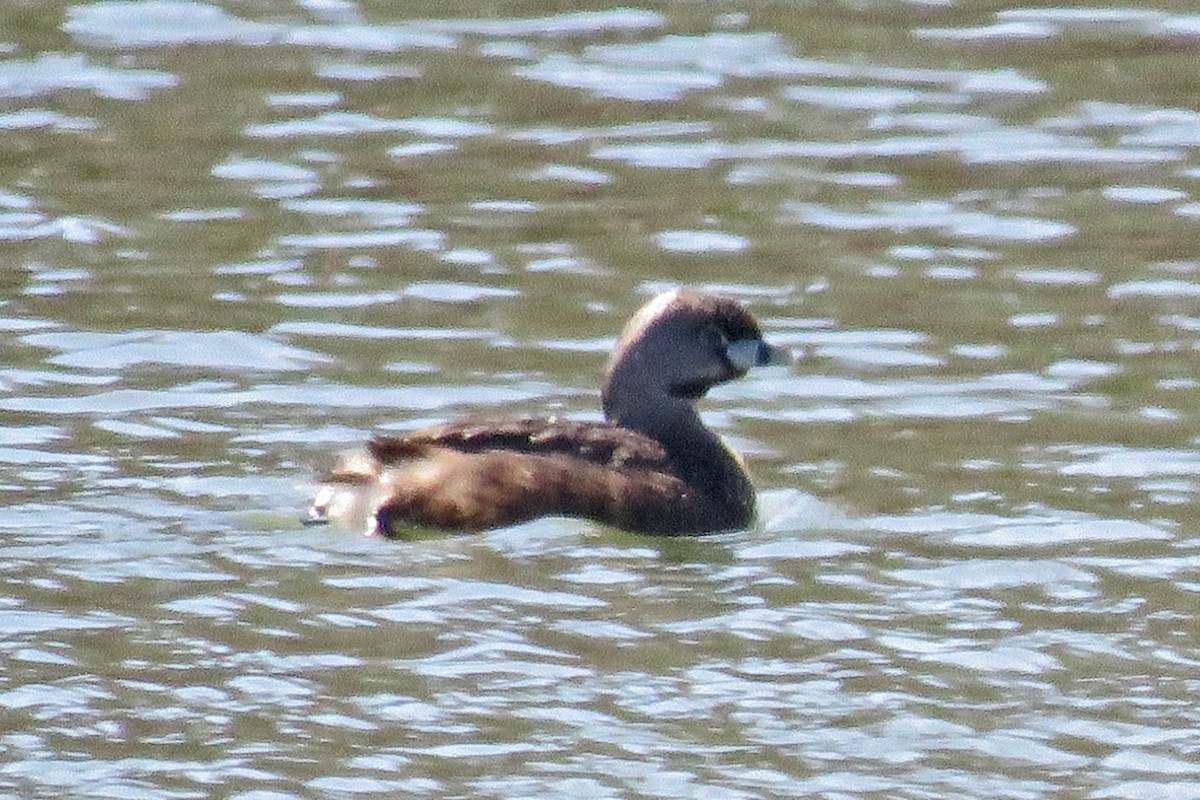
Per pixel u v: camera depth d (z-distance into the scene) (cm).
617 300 1914
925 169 2222
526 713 1201
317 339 1816
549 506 1434
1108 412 1678
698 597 1352
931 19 2636
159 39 2567
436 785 1129
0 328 1817
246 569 1366
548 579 1365
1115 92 2411
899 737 1184
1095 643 1295
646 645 1284
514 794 1120
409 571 1368
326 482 1455
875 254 2022
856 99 2400
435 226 2084
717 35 2580
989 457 1593
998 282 1956
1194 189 2166
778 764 1155
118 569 1363
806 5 2684
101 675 1234
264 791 1120
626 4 2683
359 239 2052
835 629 1312
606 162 2242
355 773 1138
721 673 1251
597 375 1753
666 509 1453
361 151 2269
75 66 2478
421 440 1458
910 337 1836
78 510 1454
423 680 1234
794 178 2202
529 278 1966
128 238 2044
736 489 1495
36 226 2069
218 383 1714
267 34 2584
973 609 1341
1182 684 1246
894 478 1559
